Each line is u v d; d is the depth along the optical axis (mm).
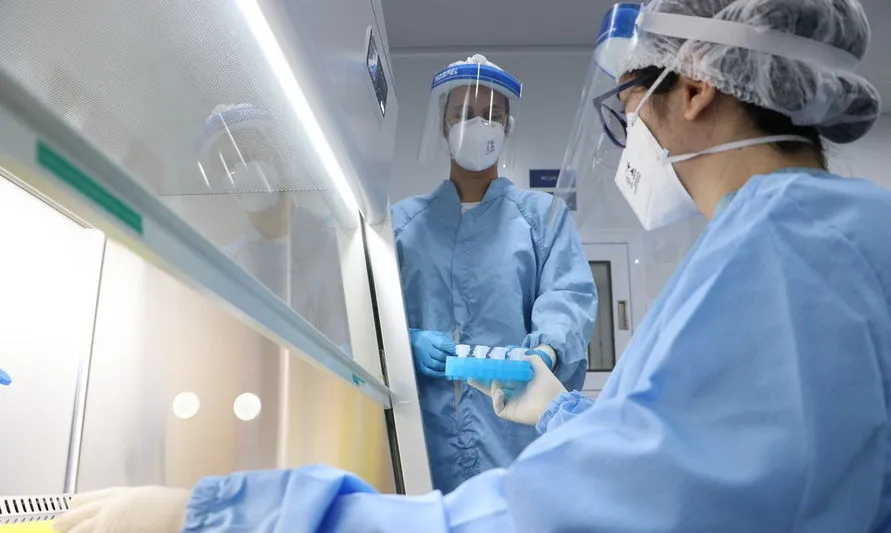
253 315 508
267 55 725
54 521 736
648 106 911
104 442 1092
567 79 3336
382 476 1297
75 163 285
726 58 821
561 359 1484
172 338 1169
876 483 554
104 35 568
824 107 813
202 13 650
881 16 2695
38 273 1026
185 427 1148
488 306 1619
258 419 1174
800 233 637
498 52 3357
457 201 1758
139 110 653
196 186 753
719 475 524
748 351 581
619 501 529
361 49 1047
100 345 1124
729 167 842
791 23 811
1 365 950
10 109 254
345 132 933
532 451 580
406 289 1663
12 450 958
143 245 335
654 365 592
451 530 571
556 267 1659
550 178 3199
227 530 551
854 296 605
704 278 642
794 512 522
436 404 1529
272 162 947
